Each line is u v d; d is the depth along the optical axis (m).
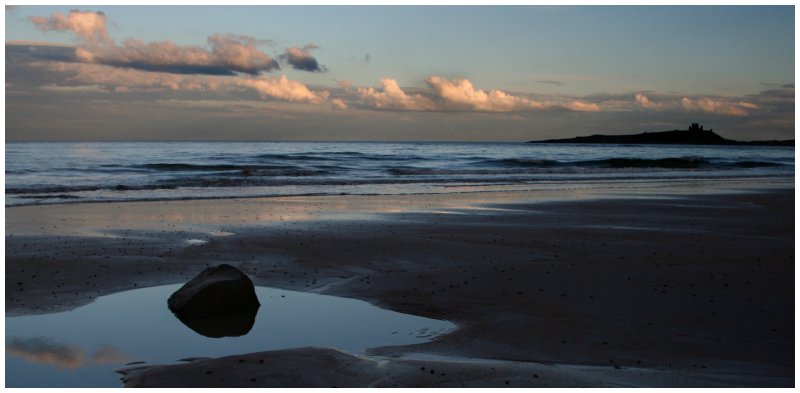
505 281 9.28
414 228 14.14
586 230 14.14
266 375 5.54
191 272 9.88
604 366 5.92
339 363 5.80
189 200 20.28
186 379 5.49
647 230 14.22
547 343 6.62
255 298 8.12
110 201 19.66
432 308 8.00
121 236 12.80
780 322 7.24
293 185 27.53
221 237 12.77
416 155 67.75
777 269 9.97
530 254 11.31
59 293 8.50
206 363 5.82
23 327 7.10
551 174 39.03
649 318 7.43
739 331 6.93
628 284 9.03
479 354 6.34
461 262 10.62
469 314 7.71
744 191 26.20
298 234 13.16
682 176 38.50
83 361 6.13
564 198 22.30
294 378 5.46
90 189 24.50
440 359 6.19
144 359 6.24
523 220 15.77
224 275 8.12
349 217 16.12
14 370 5.86
